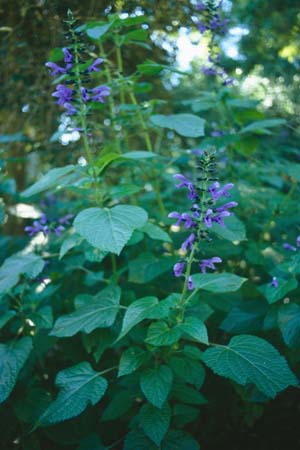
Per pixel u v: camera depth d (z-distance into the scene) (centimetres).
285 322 48
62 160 99
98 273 62
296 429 62
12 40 86
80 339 60
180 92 116
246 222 73
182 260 45
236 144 77
